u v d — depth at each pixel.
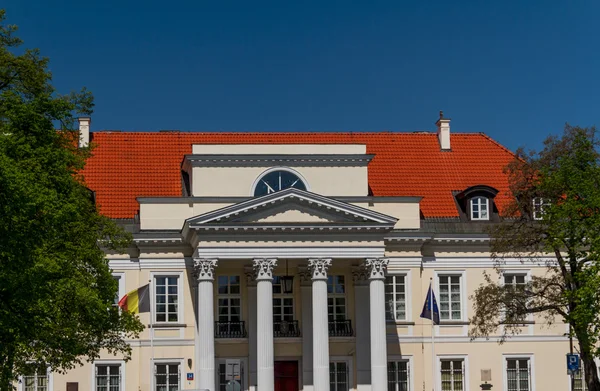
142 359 57.97
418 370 59.81
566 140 52.78
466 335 60.62
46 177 42.72
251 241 55.75
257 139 66.62
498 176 65.06
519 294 54.56
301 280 59.25
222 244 55.59
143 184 61.81
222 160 58.78
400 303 60.47
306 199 55.72
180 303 58.78
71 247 44.50
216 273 59.25
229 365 50.31
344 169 59.62
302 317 58.91
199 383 55.44
